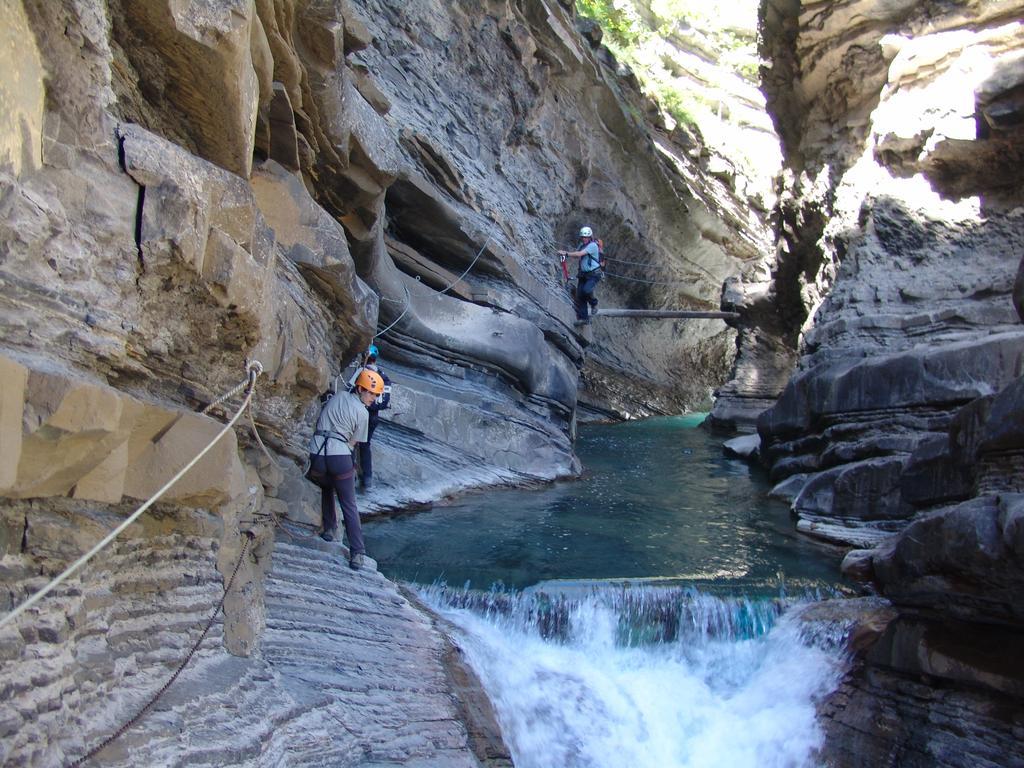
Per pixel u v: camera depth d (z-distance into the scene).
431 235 15.47
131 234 3.82
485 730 6.17
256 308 4.72
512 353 15.17
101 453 3.27
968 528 6.06
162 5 4.14
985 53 12.70
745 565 10.00
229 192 4.55
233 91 4.71
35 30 3.33
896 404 11.98
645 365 30.81
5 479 2.63
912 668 6.72
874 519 11.10
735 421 22.31
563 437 16.19
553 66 20.33
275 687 4.84
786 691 7.60
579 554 10.14
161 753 3.44
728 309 22.72
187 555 4.31
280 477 6.54
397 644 6.62
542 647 7.97
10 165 3.10
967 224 12.82
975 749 6.10
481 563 9.40
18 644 2.92
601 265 19.59
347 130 8.66
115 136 3.81
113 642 3.64
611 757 7.19
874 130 14.00
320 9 7.14
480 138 18.53
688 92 30.67
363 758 5.17
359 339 9.52
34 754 2.87
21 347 3.19
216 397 4.92
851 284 13.88
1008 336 11.09
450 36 17.42
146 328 4.11
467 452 13.83
